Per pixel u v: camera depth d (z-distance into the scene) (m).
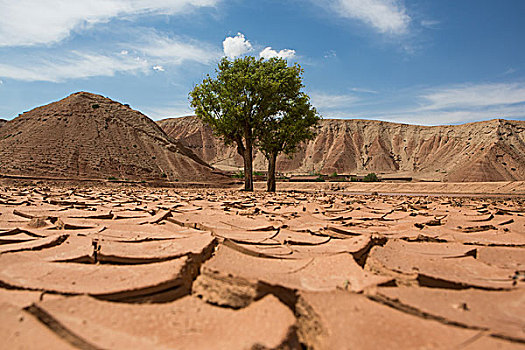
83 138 52.28
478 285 4.00
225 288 3.82
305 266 4.82
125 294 3.60
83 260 5.19
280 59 33.62
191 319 3.27
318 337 3.10
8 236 6.74
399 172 114.38
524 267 5.00
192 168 60.38
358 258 5.57
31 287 3.69
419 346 2.69
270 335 2.85
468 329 2.88
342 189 53.28
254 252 5.50
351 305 3.33
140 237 6.67
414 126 132.12
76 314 3.08
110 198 16.58
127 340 2.76
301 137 33.91
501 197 30.58
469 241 6.86
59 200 14.00
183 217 9.55
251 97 32.56
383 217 10.90
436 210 13.23
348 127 135.62
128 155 54.06
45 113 56.69
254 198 19.92
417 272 4.38
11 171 41.53
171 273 4.07
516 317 3.14
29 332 2.73
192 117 153.88
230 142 35.88
